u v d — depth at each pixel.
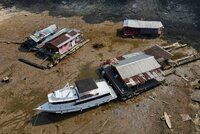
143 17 63.50
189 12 63.31
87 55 53.19
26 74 49.56
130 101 43.72
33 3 70.06
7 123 41.25
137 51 53.44
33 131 39.94
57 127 40.34
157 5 65.44
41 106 41.69
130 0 67.19
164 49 53.00
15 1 71.00
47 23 63.00
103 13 65.38
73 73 49.25
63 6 68.50
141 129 39.50
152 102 43.38
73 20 63.66
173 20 62.06
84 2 68.69
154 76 45.12
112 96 43.41
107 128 39.91
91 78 45.72
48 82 47.69
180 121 40.25
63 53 52.91
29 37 55.31
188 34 57.81
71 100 41.41
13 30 61.19
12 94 45.88
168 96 44.28
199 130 39.03
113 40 56.81
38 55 53.72
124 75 44.53
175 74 48.09
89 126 40.31
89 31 59.78
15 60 52.84
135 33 57.91
